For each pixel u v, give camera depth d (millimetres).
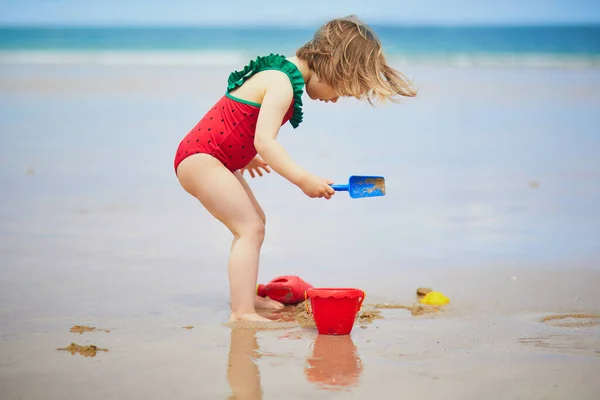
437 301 3719
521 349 2908
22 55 23359
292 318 3574
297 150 8672
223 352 2906
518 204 6340
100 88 14602
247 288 3508
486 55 23391
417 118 11531
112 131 10148
